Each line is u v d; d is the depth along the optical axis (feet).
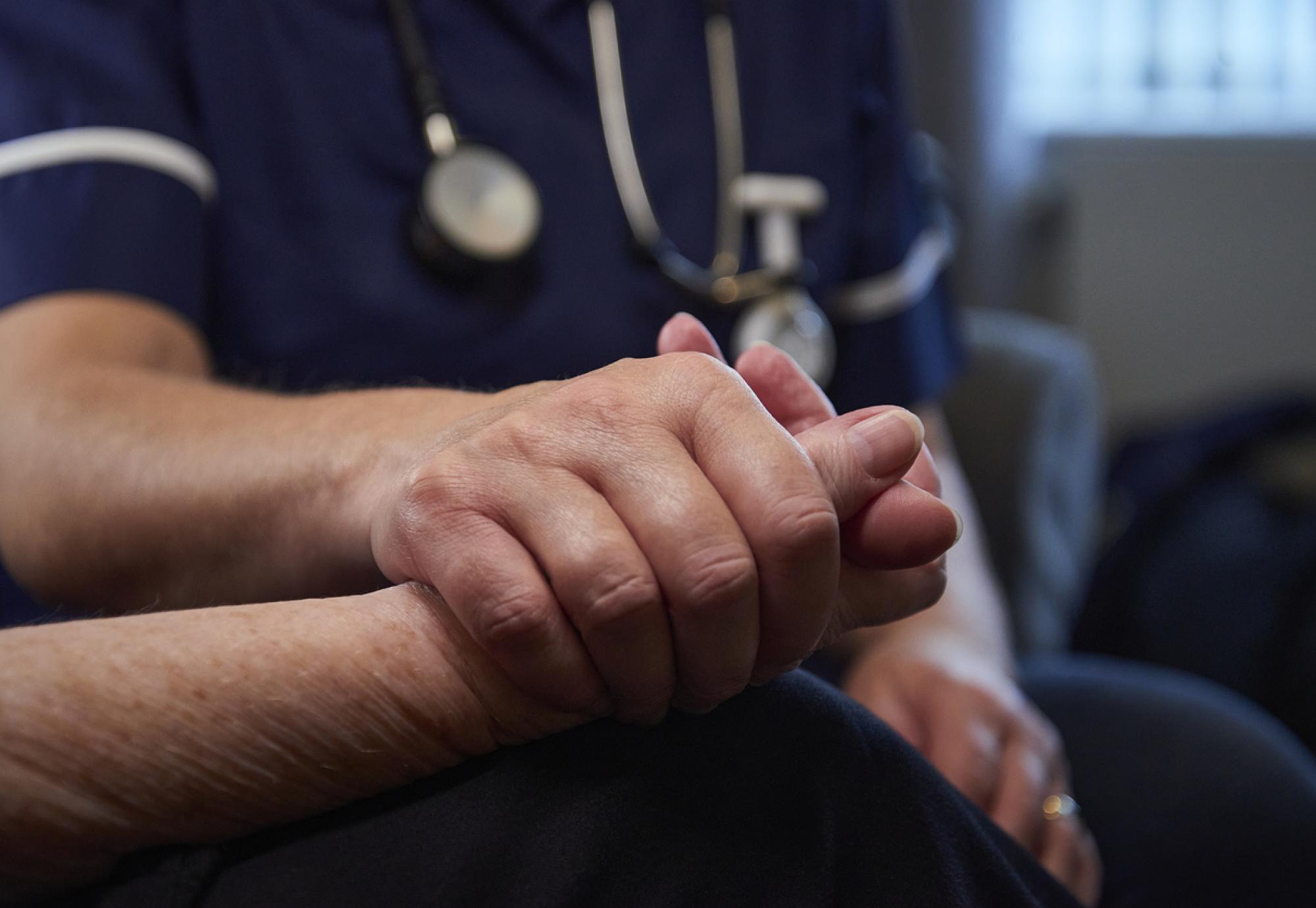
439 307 2.20
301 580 1.32
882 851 0.96
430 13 2.32
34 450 1.50
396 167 2.24
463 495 0.90
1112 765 2.13
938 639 2.37
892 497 1.01
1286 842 1.88
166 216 2.00
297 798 0.88
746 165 2.51
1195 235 5.66
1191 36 5.71
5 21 2.02
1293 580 4.08
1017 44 5.11
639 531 0.86
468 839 0.88
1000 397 3.66
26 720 0.79
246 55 2.17
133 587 1.43
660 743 0.96
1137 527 4.53
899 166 2.81
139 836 0.84
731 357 2.42
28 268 1.89
